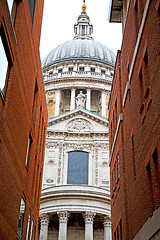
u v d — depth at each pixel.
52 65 91.25
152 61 15.59
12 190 18.33
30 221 25.80
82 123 60.84
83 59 90.75
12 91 17.50
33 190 26.80
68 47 95.38
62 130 58.66
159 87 14.38
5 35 15.70
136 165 19.00
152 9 15.89
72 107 80.38
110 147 32.06
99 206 46.78
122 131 24.27
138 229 18.02
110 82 85.00
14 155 18.48
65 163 56.72
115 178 27.45
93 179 55.03
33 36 23.31
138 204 18.20
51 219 49.34
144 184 16.94
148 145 16.30
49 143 57.78
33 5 23.50
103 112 80.06
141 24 18.06
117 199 25.66
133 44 20.83
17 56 18.38
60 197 47.12
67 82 83.94
